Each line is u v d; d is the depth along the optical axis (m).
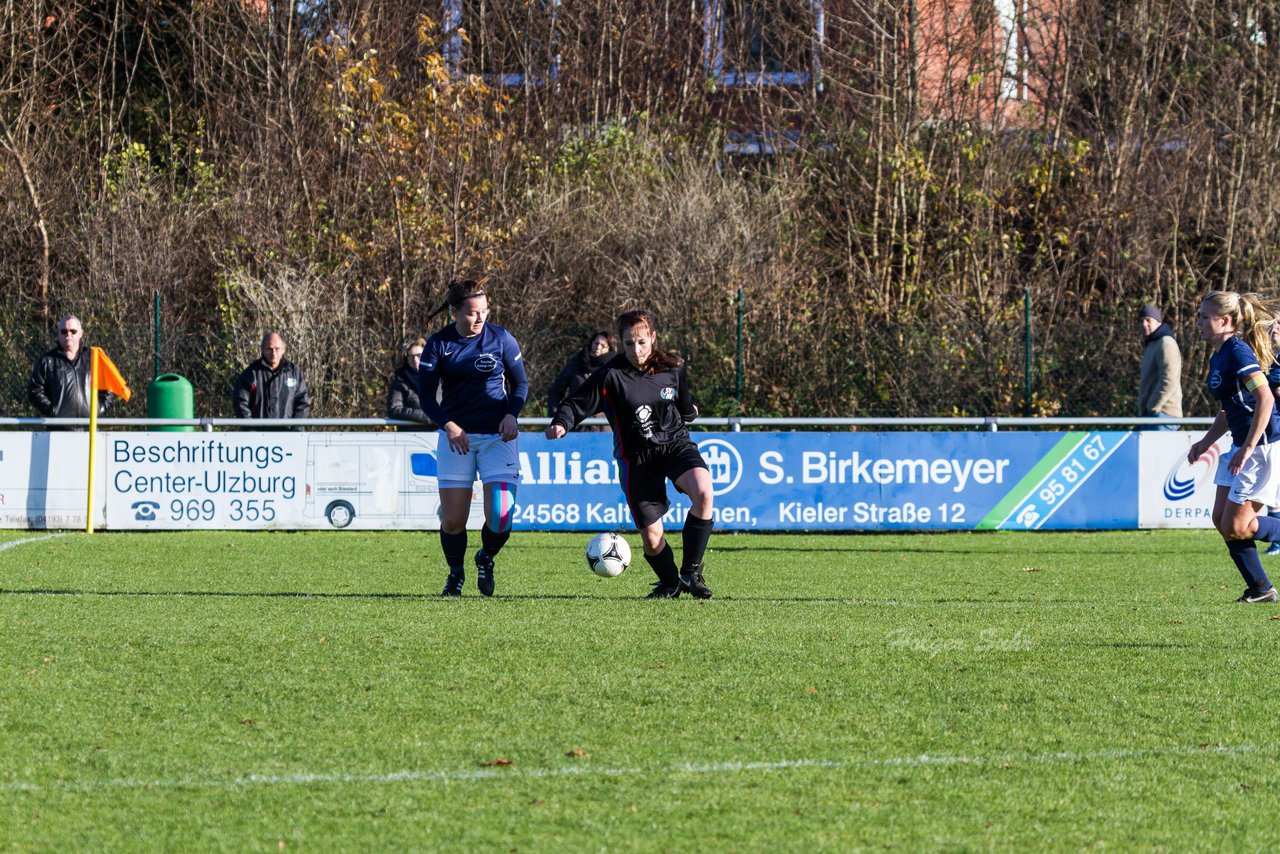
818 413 67.44
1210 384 32.59
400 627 28.30
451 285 33.34
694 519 33.00
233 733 19.33
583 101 96.38
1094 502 51.47
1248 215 86.38
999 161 86.19
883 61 85.38
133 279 79.75
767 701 21.42
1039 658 25.08
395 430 53.44
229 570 39.75
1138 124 88.56
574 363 51.84
